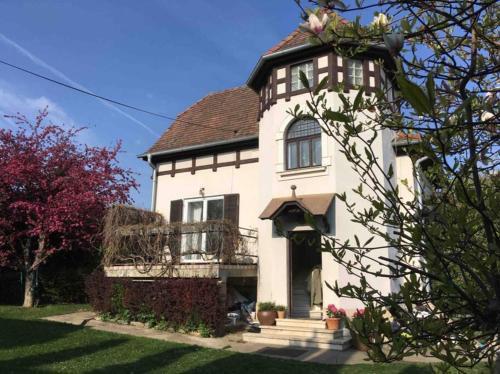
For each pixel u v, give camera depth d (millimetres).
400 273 2490
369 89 12414
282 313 12602
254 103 18016
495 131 2652
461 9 2451
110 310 13664
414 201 2639
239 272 13383
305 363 9453
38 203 14469
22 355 8836
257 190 15281
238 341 11680
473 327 2211
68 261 17234
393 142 3027
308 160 13398
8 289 16312
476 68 2693
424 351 2113
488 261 2135
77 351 9461
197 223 13391
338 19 2861
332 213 12438
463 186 2105
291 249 13234
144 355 9398
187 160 17094
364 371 8711
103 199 15375
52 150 15461
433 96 1748
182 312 12406
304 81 2482
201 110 19359
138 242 14148
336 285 2578
